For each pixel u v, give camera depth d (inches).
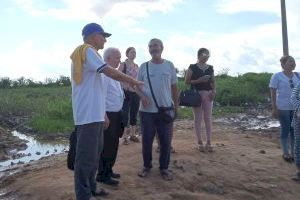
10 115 330.3
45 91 572.4
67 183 127.3
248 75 527.8
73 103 105.7
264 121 312.3
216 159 161.0
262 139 210.7
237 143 193.9
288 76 164.1
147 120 133.9
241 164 159.3
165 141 134.6
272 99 165.9
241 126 280.5
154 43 132.9
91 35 107.3
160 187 131.0
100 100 105.3
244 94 418.0
